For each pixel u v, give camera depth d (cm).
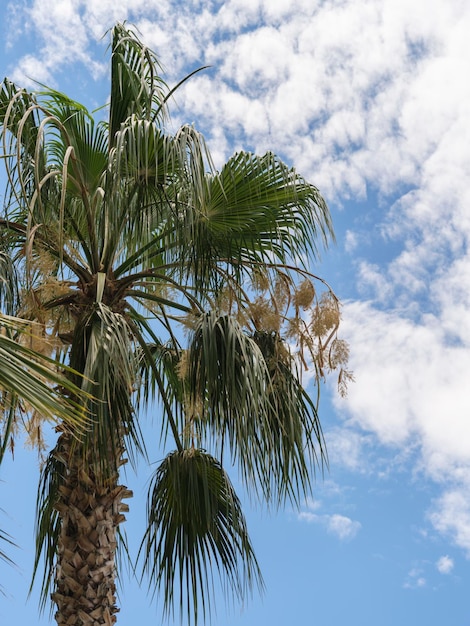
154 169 523
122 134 504
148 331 612
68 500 523
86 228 621
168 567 563
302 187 584
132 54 600
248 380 501
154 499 572
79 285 555
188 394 562
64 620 512
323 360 557
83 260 560
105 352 474
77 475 523
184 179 511
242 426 509
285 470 554
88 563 516
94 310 500
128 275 559
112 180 505
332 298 568
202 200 512
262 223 589
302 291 567
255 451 516
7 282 496
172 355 643
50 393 323
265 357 559
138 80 589
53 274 569
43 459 542
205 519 562
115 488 529
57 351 540
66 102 617
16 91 536
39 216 529
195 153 510
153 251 615
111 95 593
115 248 554
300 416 568
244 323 567
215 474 575
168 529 569
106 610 516
